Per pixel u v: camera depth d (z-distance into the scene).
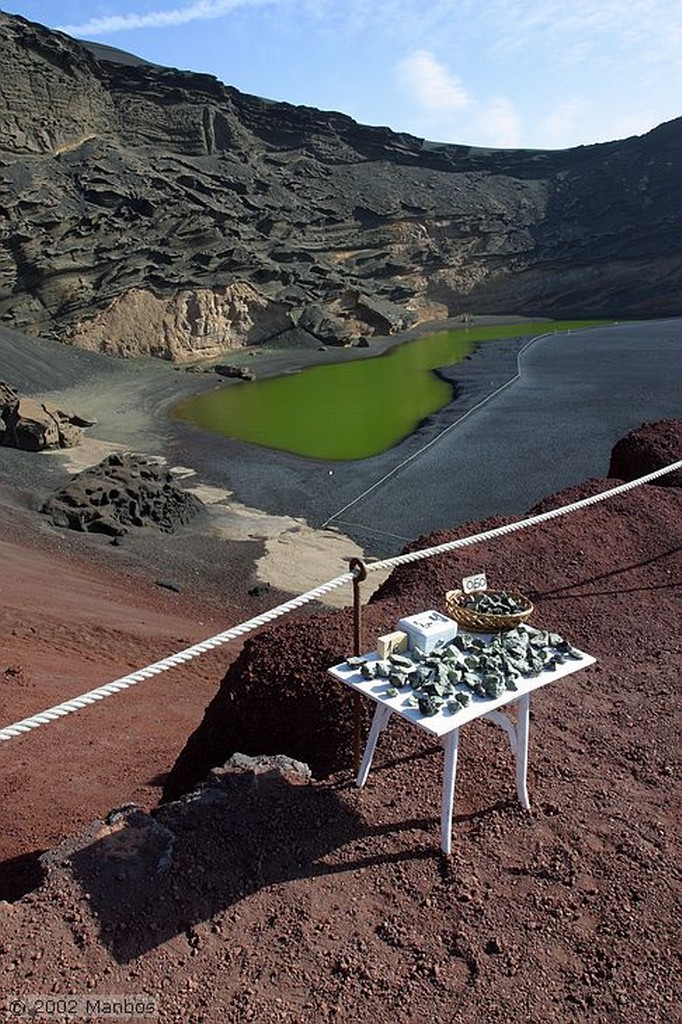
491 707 5.29
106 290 67.44
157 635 17.39
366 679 5.66
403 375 63.97
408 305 95.88
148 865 5.29
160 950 4.70
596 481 14.73
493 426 43.44
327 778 6.48
